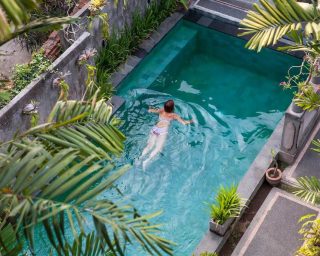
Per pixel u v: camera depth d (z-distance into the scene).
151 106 13.07
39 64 10.67
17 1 3.62
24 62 11.73
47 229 3.95
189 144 12.09
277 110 13.13
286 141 11.16
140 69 14.09
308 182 8.34
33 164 4.09
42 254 9.75
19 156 4.28
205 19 15.37
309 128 11.98
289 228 10.57
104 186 4.11
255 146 12.25
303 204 10.95
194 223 10.77
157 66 14.23
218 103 13.28
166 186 11.33
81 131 5.01
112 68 13.52
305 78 13.88
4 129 9.66
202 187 11.38
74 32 11.58
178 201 11.12
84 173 4.16
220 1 15.52
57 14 11.92
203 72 14.17
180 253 10.32
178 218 10.85
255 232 10.53
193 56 14.64
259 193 11.23
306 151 11.84
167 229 10.66
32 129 4.69
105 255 6.07
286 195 11.13
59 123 4.75
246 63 14.45
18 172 4.05
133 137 12.17
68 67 11.04
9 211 4.06
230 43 14.99
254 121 12.84
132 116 12.75
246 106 13.23
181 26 15.40
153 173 11.48
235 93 13.58
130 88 13.55
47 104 10.70
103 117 5.32
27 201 3.91
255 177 11.22
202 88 13.70
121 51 13.72
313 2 6.52
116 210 4.05
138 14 14.26
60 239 4.02
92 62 12.07
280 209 10.88
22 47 11.77
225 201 9.96
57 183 4.05
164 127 12.08
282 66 14.30
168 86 13.70
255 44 6.76
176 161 11.74
